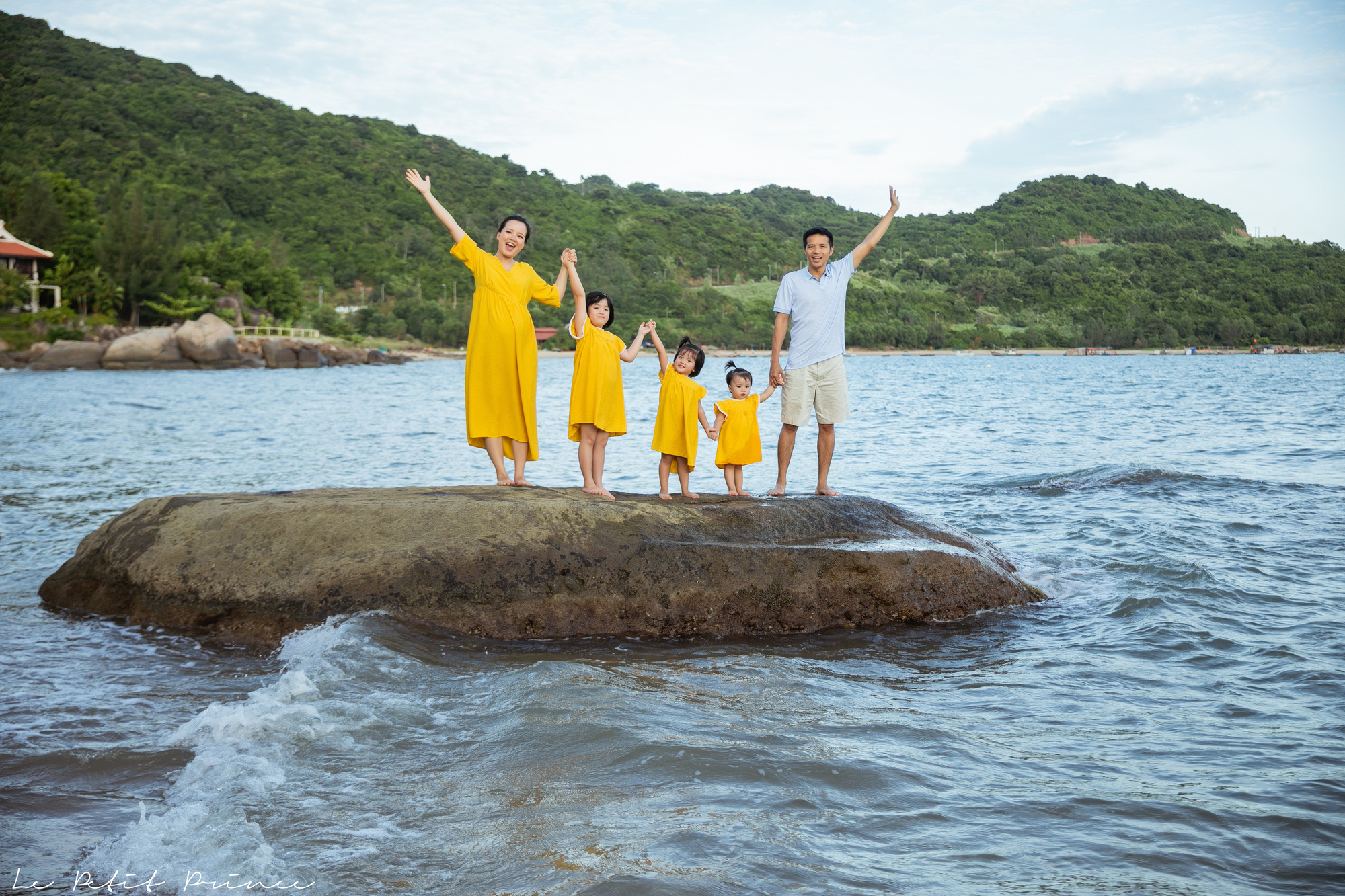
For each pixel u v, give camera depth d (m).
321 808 2.82
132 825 2.69
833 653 4.97
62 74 139.50
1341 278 159.25
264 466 13.43
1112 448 16.69
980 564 6.00
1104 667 4.64
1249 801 2.99
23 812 2.80
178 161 120.06
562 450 15.84
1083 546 7.77
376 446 16.58
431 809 2.83
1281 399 33.22
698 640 5.21
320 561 5.10
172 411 24.88
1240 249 176.62
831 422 6.86
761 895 2.32
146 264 66.06
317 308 99.81
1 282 56.69
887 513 6.53
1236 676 4.45
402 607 4.94
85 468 12.93
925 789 3.05
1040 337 146.62
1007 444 17.75
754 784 3.04
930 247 199.50
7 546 7.46
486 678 4.24
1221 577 6.54
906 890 2.39
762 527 5.95
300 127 146.62
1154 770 3.26
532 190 162.38
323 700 3.81
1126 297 160.25
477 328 6.10
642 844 2.59
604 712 3.66
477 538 5.25
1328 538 7.92
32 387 35.06
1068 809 2.92
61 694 3.99
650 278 145.62
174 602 5.14
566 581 5.22
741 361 116.44
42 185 66.50
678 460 6.68
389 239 126.19
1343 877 2.52
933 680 4.46
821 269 6.76
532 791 2.97
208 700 3.93
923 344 143.12
